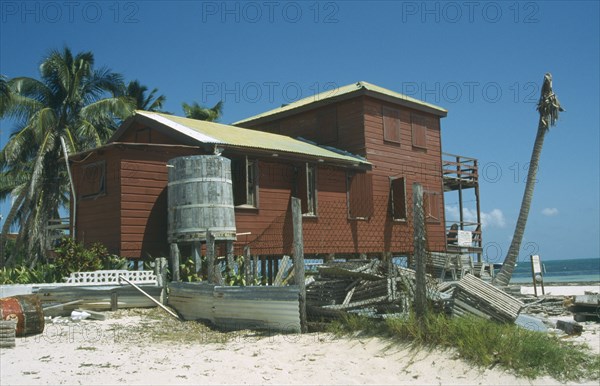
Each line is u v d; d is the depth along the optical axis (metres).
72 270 15.46
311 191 20.62
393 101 24.59
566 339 9.84
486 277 23.53
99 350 10.24
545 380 7.56
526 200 23.36
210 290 12.67
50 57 30.28
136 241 16.50
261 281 17.00
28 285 13.96
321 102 24.62
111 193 16.95
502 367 7.92
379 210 23.27
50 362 9.30
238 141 18.47
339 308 10.82
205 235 15.06
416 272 9.59
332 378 8.10
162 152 17.38
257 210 18.69
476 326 8.66
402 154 24.88
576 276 86.88
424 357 8.58
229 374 8.43
